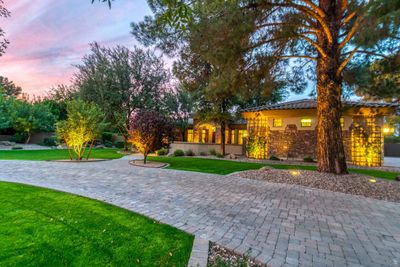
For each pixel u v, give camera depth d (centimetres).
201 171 917
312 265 252
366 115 1295
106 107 1866
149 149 1131
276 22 751
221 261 243
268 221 383
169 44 838
